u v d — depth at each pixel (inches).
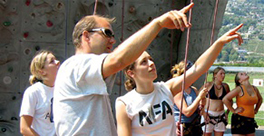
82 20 70.1
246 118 230.8
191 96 154.1
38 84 117.0
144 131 94.3
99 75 60.2
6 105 251.3
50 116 116.5
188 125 151.9
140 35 56.4
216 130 225.6
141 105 94.6
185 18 56.4
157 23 57.1
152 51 271.3
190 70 87.7
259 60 1318.9
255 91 233.6
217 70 227.1
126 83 111.0
